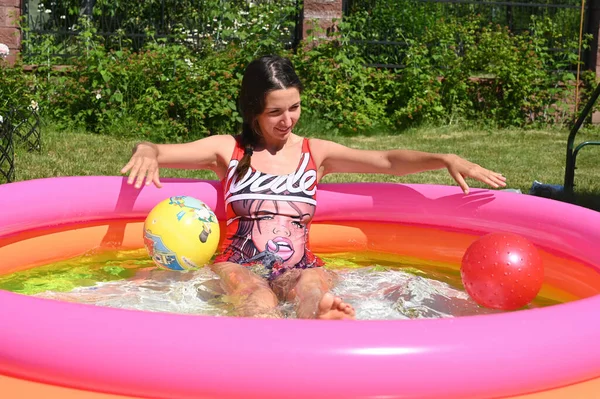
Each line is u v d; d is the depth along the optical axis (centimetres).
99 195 310
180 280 273
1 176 553
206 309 244
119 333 156
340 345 151
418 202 329
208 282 268
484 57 993
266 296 238
